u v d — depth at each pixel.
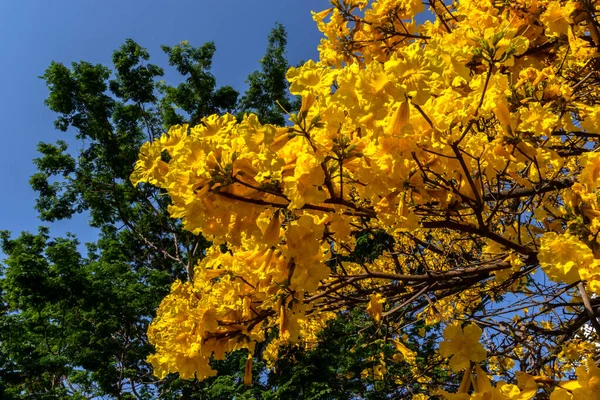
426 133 1.63
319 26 3.97
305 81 1.55
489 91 1.73
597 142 2.82
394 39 3.81
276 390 6.11
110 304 9.06
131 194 12.16
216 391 6.46
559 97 2.12
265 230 1.67
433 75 1.45
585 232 1.65
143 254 13.12
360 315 5.91
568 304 3.18
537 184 2.31
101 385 8.66
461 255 3.78
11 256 9.57
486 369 4.32
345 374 6.00
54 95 11.66
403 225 1.78
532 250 2.18
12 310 10.78
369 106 1.47
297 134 1.49
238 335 2.16
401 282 3.57
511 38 1.62
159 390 9.18
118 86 12.89
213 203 1.51
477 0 2.76
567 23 2.46
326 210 1.73
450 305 5.21
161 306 2.32
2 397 7.52
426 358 5.28
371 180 1.65
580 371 1.46
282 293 1.91
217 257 2.30
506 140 1.85
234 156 1.46
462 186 1.94
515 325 3.91
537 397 1.73
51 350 9.28
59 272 8.80
